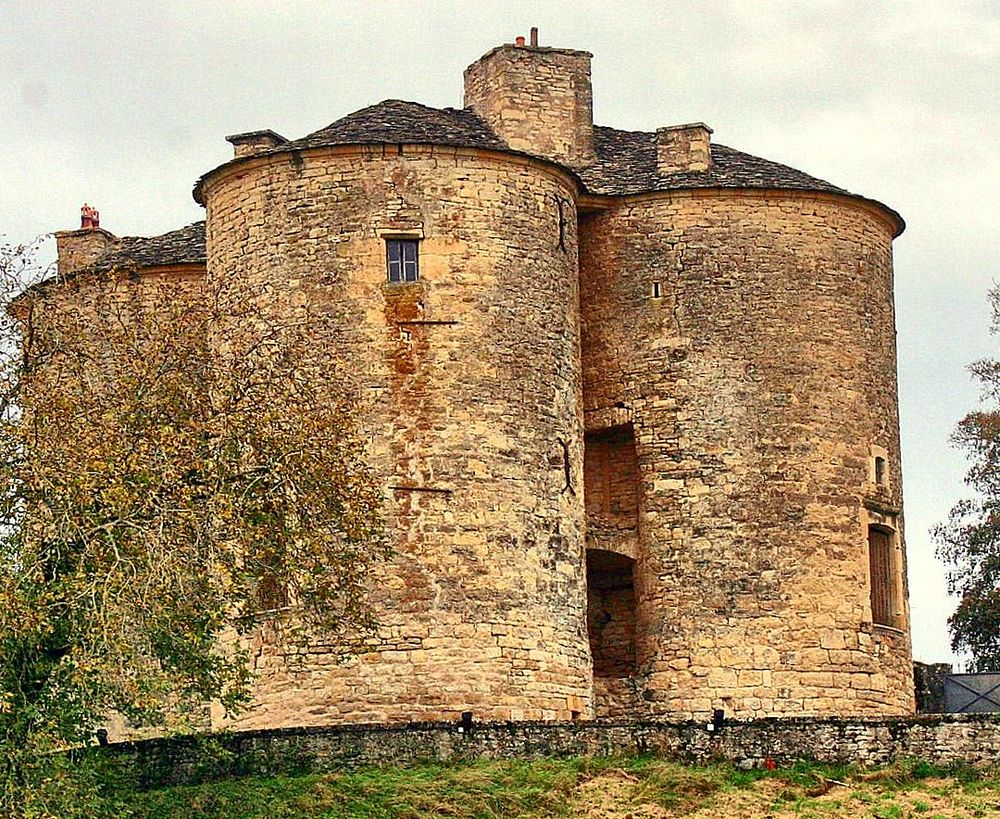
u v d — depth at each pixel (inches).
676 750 1277.1
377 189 1439.5
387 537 1390.3
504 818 1195.3
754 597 1505.9
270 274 1446.9
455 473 1406.3
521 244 1460.4
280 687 1381.6
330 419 1237.7
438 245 1437.0
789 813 1189.1
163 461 1152.2
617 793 1229.1
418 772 1259.8
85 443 1146.7
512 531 1412.4
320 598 1248.8
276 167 1456.7
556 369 1467.8
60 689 1130.7
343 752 1275.8
